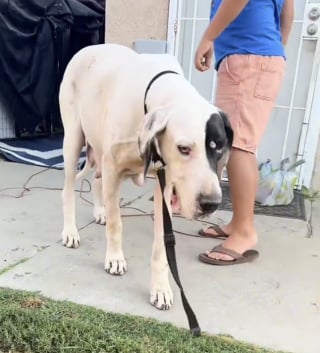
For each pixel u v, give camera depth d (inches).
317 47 127.3
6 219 104.9
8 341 57.3
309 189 136.3
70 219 92.4
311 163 134.8
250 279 81.0
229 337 62.4
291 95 134.0
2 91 180.5
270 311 70.7
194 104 57.2
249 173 85.7
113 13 143.6
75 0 188.9
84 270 81.3
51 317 62.1
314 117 131.7
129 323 63.4
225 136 56.4
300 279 82.0
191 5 137.1
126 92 69.9
